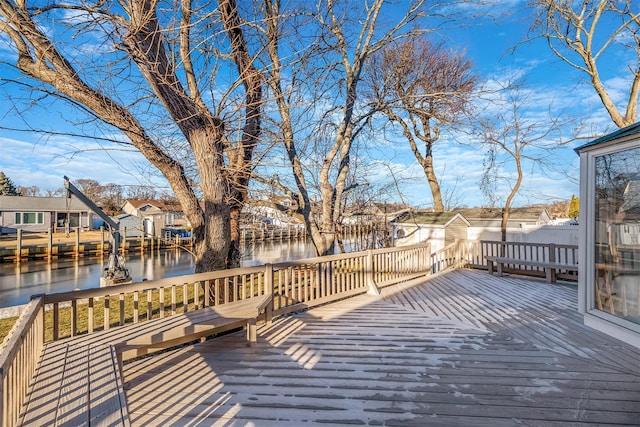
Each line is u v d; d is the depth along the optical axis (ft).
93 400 6.08
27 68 11.66
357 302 19.06
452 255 32.37
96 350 8.58
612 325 9.11
